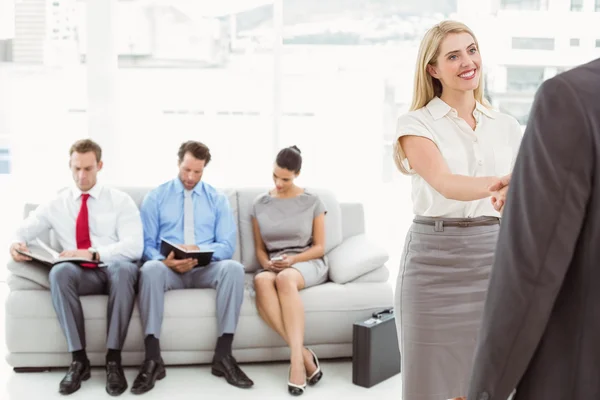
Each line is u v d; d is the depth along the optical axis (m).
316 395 3.46
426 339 2.29
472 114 2.38
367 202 5.30
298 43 5.18
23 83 5.13
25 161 5.18
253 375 3.74
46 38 5.11
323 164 5.25
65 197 3.96
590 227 1.14
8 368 3.80
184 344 3.75
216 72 5.16
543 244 1.15
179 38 5.14
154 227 4.04
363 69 5.21
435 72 2.35
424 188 2.32
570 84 1.15
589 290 1.14
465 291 2.28
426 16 5.22
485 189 1.95
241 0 5.11
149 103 5.17
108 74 5.00
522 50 5.13
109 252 3.76
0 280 5.33
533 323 1.16
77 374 3.49
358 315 3.89
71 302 3.57
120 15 5.10
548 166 1.14
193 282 3.84
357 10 5.18
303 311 3.70
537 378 1.19
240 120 5.20
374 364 3.61
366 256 3.98
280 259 3.87
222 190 4.41
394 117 5.26
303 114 5.21
